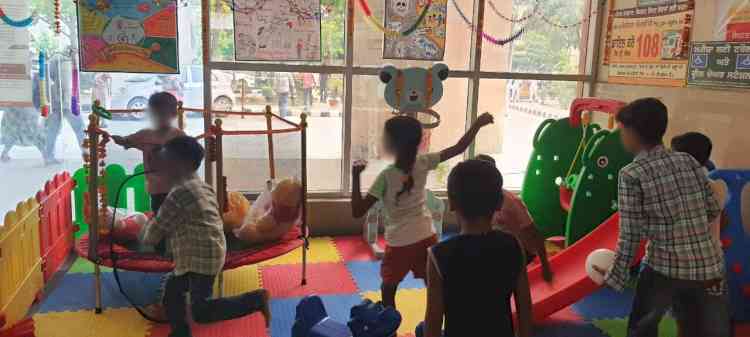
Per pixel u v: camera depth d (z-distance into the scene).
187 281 2.70
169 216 2.67
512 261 1.79
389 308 2.12
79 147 5.60
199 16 4.46
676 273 2.34
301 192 3.72
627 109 2.44
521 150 5.35
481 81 5.11
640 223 2.37
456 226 5.16
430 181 5.22
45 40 4.64
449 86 5.05
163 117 3.59
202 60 4.47
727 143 3.84
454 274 1.75
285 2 4.50
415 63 4.88
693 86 4.11
